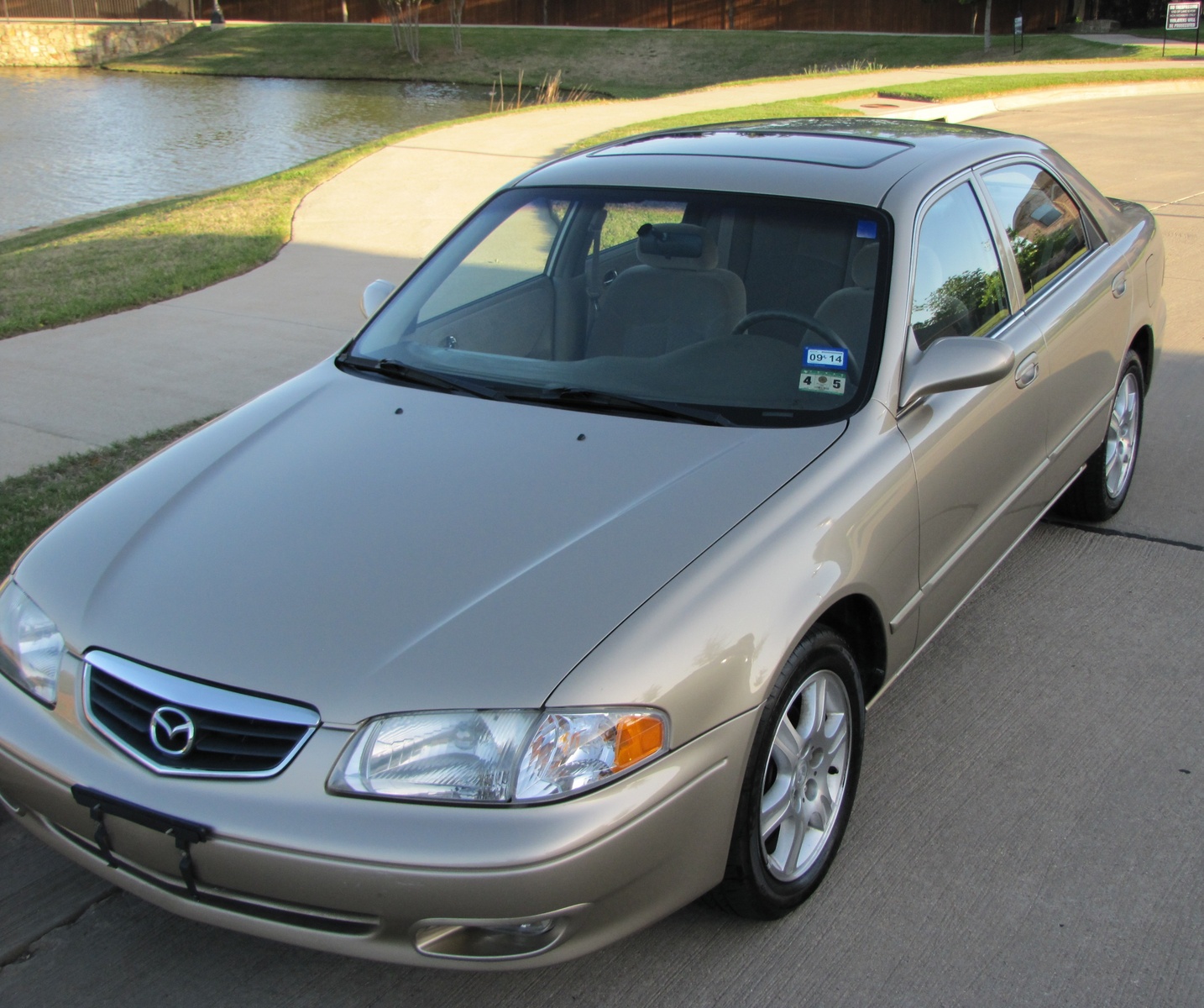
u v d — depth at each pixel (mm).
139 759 2408
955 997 2607
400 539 2678
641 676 2326
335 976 2715
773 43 45906
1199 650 4051
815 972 2684
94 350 7426
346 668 2344
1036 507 4090
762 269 3385
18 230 16359
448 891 2189
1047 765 3443
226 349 7422
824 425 3021
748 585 2535
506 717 2256
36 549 2961
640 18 53750
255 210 11867
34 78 48000
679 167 3750
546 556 2572
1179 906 2883
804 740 2779
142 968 2740
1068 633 4172
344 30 54938
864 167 3596
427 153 15016
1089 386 4328
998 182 4004
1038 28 46125
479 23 57312
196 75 49000
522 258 3775
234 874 2293
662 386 3227
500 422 3154
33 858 3115
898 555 2998
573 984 2664
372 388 3465
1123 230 4977
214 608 2535
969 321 3568
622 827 2270
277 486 2967
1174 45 35062
